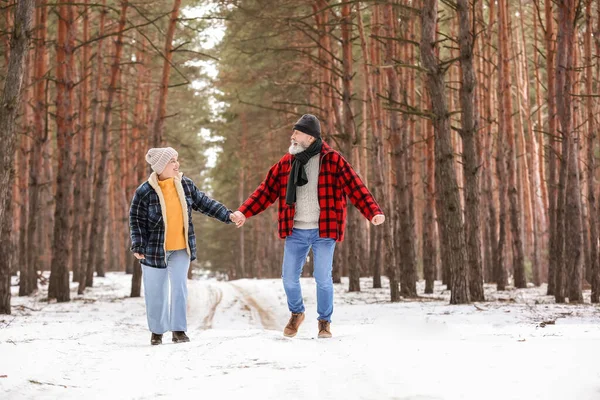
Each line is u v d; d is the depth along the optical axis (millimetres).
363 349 4305
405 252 16953
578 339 4375
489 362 3547
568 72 13195
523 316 8781
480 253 12984
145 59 29672
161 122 17047
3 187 9062
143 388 3453
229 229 51344
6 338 6242
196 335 7133
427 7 12242
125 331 7641
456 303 12039
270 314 12914
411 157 21719
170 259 6168
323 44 22125
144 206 6109
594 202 13859
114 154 38000
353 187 5391
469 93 12391
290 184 5410
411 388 2980
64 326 7785
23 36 9273
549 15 17156
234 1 19547
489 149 22391
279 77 26047
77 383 3674
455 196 12133
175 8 16797
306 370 3652
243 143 37469
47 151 26953
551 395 2758
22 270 18875
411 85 20469
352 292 18688
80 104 23828
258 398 2979
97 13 26688
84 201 25078
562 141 13352
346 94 18547
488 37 21266
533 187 28250
